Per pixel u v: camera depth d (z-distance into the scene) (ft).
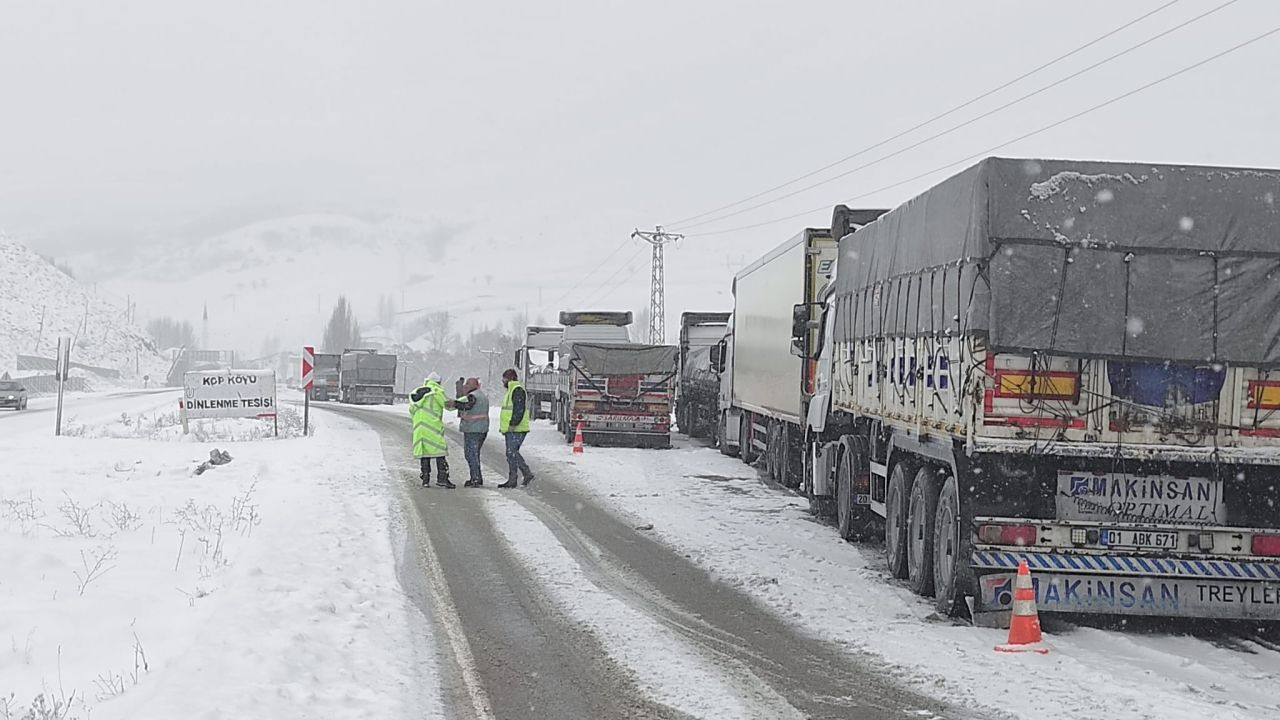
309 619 30.42
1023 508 31.89
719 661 28.48
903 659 28.66
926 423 35.50
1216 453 30.94
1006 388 30.99
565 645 29.96
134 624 29.22
